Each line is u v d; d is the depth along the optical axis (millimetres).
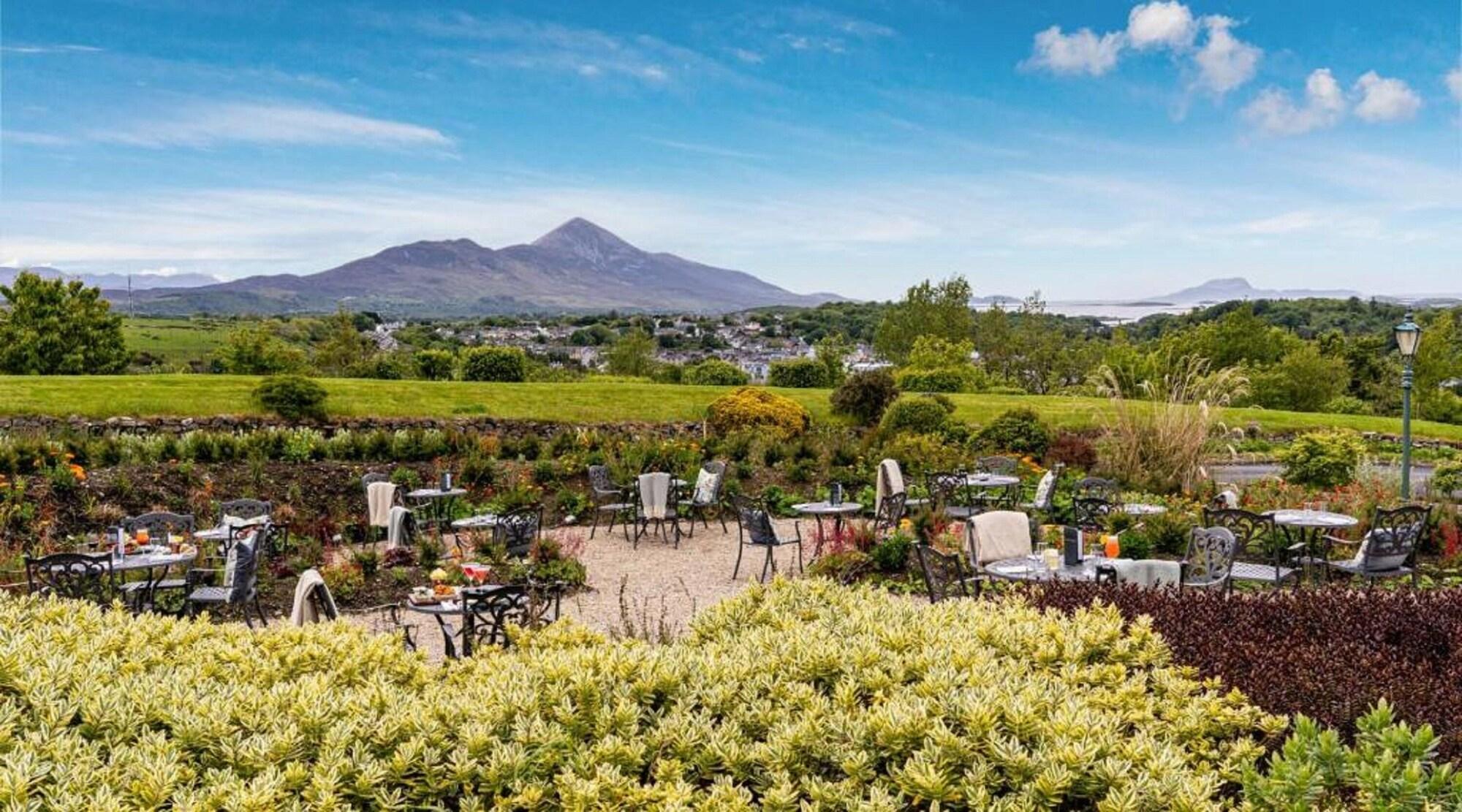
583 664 3707
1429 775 3047
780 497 15539
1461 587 6258
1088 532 11625
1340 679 4254
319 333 55938
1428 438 25359
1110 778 2904
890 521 11906
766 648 4152
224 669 4148
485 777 3109
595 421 23047
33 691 3584
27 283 41750
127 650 4371
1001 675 3697
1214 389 15656
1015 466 15242
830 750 3182
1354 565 8758
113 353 43281
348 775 3111
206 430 19281
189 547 9406
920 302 56594
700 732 3334
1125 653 4262
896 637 4176
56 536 11828
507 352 28703
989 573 7680
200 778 3225
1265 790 2918
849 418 24094
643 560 12055
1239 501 13016
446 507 14453
